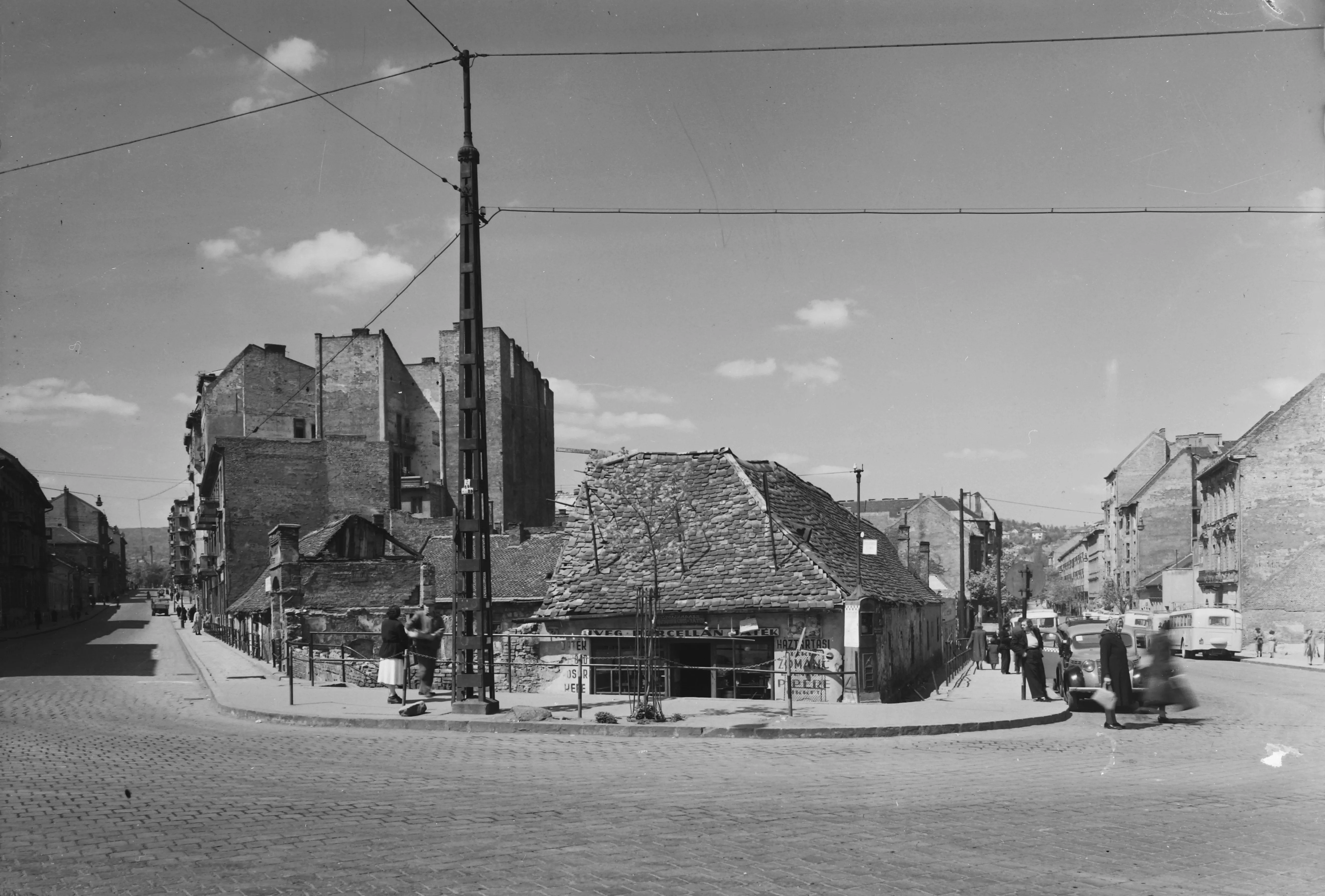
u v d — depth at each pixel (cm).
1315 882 679
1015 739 1597
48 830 816
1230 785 1098
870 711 1870
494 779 1087
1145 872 698
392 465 6519
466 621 1766
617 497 2655
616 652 2319
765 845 758
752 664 2194
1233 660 4912
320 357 7469
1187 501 9156
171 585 15525
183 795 976
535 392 9006
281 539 3775
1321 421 5741
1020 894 640
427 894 627
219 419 7250
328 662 2472
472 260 1739
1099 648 2789
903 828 828
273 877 666
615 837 783
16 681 2619
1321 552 5625
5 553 7281
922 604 3281
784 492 2791
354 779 1085
